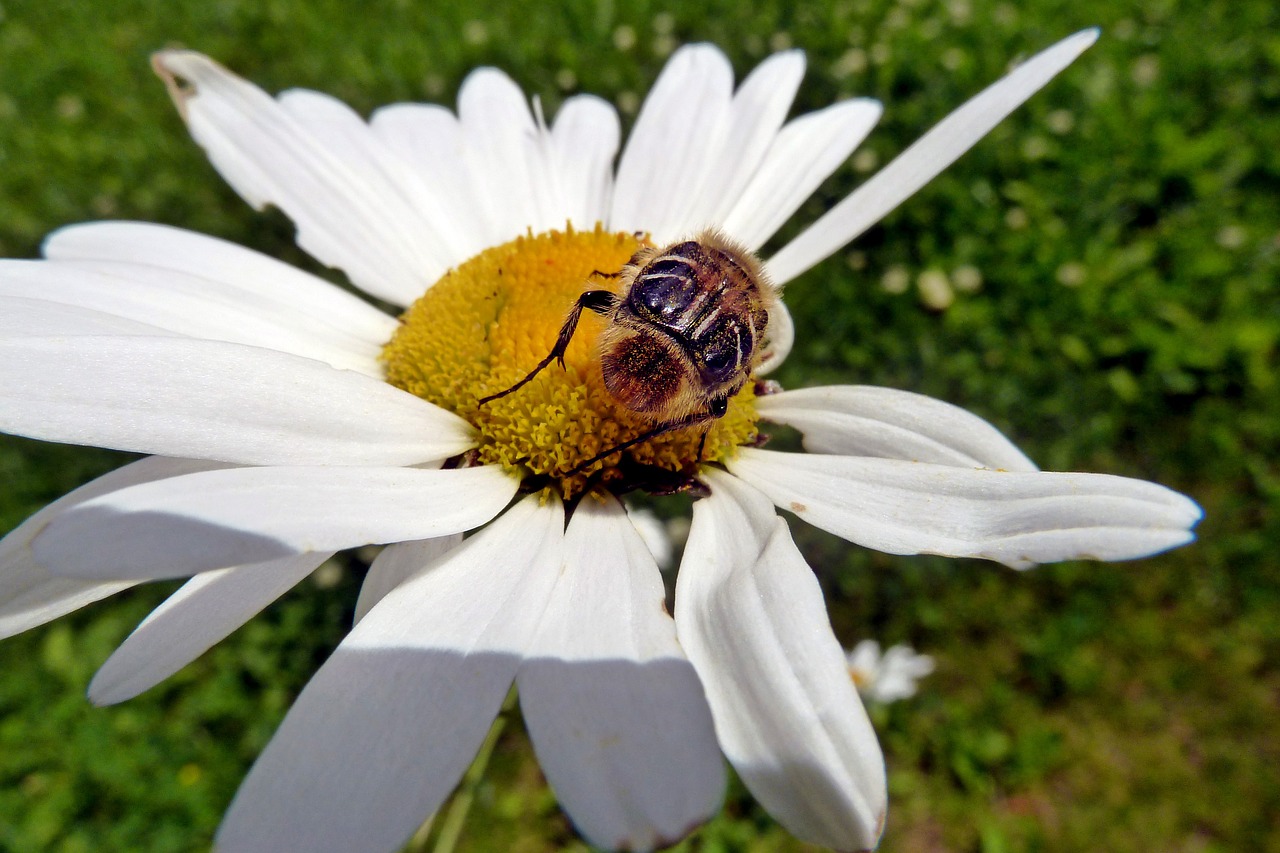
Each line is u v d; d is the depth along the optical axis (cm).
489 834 8
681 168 5
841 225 5
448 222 5
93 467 10
